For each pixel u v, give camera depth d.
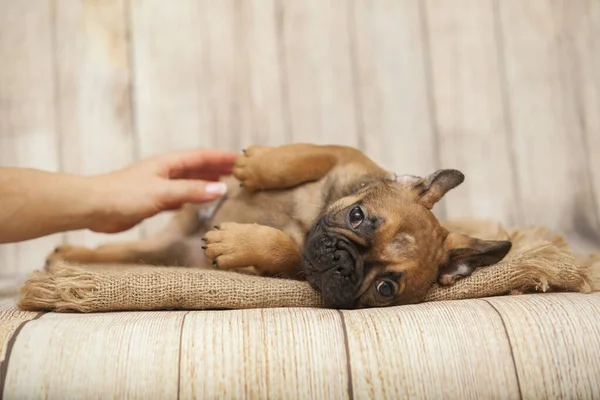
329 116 1.05
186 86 1.04
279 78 1.04
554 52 1.06
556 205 1.05
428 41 1.06
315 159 0.77
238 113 1.04
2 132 1.02
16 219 0.68
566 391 0.55
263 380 0.55
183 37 1.04
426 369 0.55
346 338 0.56
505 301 0.60
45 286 0.62
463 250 0.69
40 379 0.54
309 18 1.05
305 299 0.66
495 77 1.06
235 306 0.63
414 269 0.69
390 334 0.56
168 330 0.57
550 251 0.66
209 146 1.04
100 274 0.63
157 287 0.62
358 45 1.05
